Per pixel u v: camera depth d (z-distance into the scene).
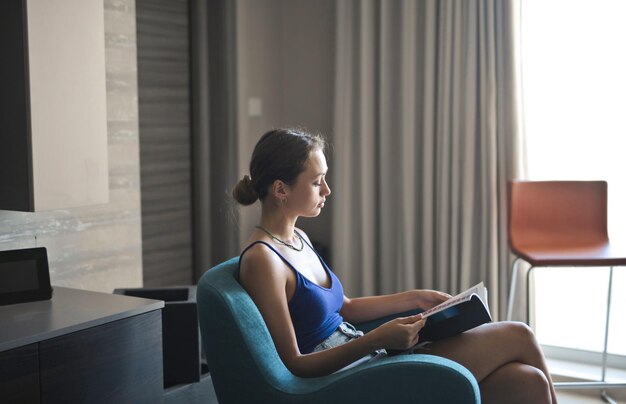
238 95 4.15
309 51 4.31
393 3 3.83
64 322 2.06
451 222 3.73
